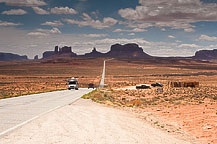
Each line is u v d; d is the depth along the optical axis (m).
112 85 84.69
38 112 13.76
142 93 44.44
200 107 20.92
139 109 19.70
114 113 15.27
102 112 15.02
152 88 64.19
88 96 29.69
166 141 9.04
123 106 21.08
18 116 12.11
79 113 13.73
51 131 8.56
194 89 53.88
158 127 12.70
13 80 117.75
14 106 17.30
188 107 21.05
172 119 15.32
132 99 31.70
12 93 48.06
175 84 66.88
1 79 125.50
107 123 11.01
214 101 26.95
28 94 35.31
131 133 9.37
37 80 117.94
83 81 113.75
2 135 7.86
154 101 28.47
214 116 15.80
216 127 12.63
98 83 99.88
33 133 8.21
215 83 85.06
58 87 79.94
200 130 12.19
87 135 8.20
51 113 13.33
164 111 18.73
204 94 38.53
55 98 26.58
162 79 117.38
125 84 87.12
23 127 9.23
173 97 34.03
